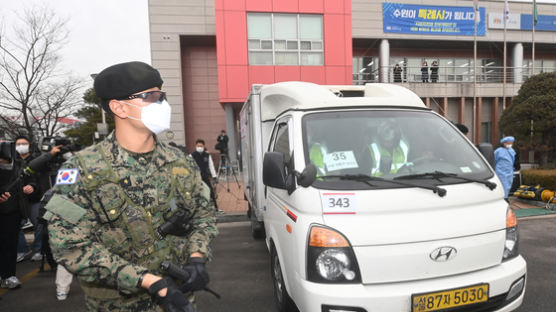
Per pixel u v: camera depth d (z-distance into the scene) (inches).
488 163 97.7
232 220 270.4
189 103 697.6
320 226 77.4
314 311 74.1
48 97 605.0
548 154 606.5
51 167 182.5
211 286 143.9
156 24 624.1
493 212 83.7
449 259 76.2
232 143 586.6
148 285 42.8
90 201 44.9
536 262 160.6
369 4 726.5
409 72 819.4
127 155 48.6
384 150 95.9
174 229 50.5
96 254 43.0
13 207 141.4
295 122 102.7
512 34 788.6
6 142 139.1
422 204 79.6
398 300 71.7
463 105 761.6
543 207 277.4
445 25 752.3
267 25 578.6
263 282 147.1
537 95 576.1
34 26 550.3
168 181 51.5
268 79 578.9
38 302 134.1
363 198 79.3
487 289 76.4
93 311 48.9
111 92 46.9
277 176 87.3
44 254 166.4
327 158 92.3
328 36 592.4
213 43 682.8
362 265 73.8
